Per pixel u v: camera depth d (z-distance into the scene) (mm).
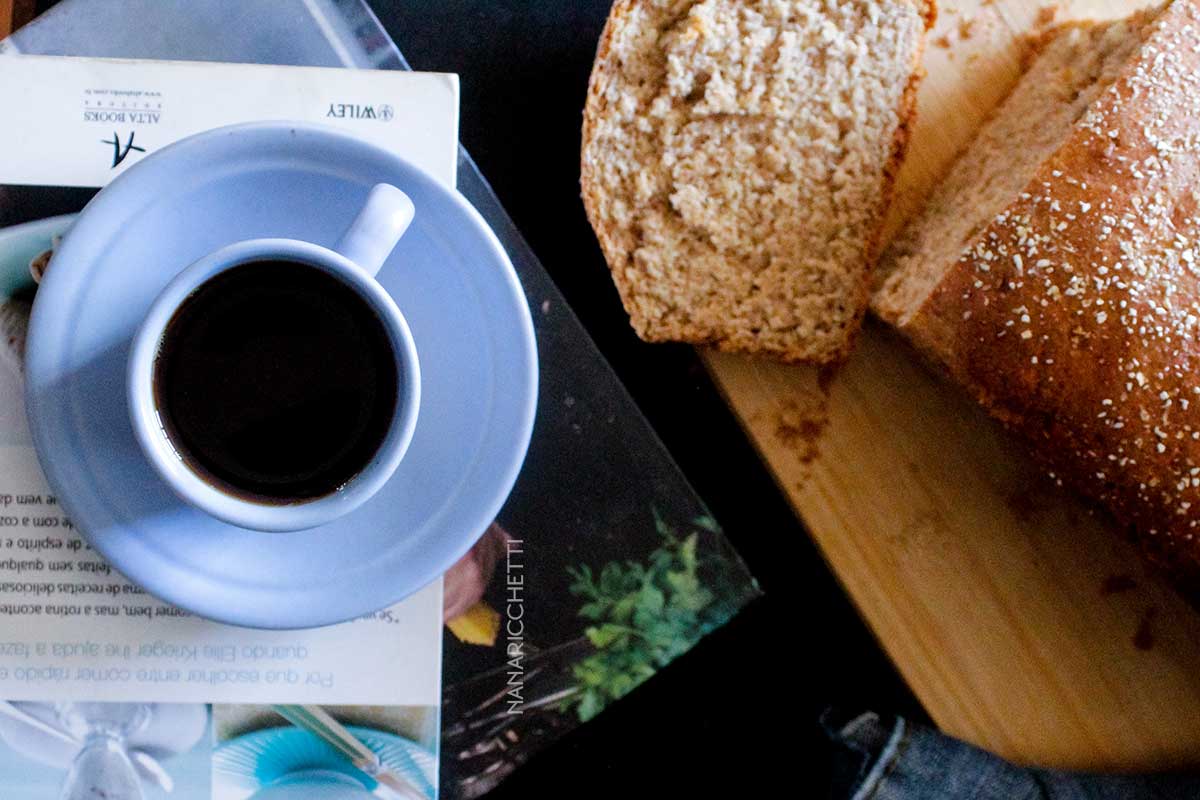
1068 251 538
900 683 590
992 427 570
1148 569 573
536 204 572
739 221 558
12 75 499
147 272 469
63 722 496
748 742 585
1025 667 570
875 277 572
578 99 572
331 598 469
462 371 477
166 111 501
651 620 535
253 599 466
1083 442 546
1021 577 570
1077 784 560
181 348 461
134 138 500
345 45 527
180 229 470
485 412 477
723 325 562
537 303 539
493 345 477
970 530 569
